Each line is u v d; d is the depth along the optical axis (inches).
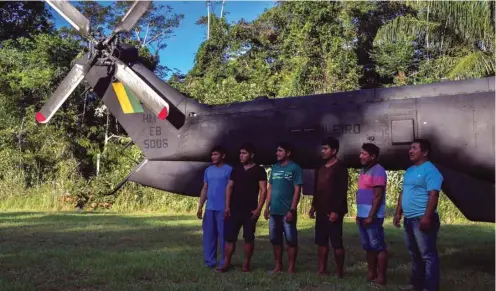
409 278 189.2
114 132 736.3
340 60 685.3
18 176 572.4
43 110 295.6
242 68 858.8
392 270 207.3
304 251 255.8
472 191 205.9
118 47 286.8
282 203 196.5
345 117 229.9
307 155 237.1
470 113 204.5
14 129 642.8
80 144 660.1
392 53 736.3
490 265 222.5
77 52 735.7
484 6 540.1
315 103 242.1
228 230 201.3
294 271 198.1
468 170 206.2
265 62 829.8
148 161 286.7
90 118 725.9
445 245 283.6
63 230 326.0
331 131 232.4
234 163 260.2
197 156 271.0
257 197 204.4
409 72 743.7
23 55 748.0
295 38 745.6
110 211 499.2
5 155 605.0
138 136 288.8
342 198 188.9
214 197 208.5
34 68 709.3
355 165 231.3
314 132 236.1
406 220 167.8
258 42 906.1
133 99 289.1
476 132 202.5
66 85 293.4
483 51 588.4
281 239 199.9
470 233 340.2
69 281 181.0
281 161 201.2
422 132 212.8
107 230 327.0
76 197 525.0
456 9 559.8
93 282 178.9
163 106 261.9
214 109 271.1
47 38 732.0
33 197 532.4
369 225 178.9
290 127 242.7
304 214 442.9
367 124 224.4
